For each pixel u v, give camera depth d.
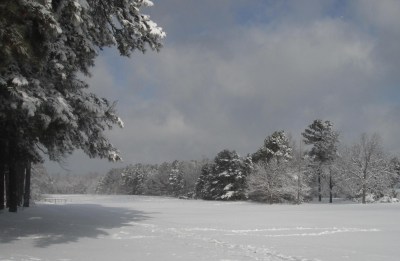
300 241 16.05
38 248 12.04
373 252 13.43
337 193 73.25
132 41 16.72
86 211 32.12
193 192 107.75
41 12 10.67
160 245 13.64
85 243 13.45
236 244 14.52
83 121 15.15
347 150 66.94
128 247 12.96
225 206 51.62
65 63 13.53
